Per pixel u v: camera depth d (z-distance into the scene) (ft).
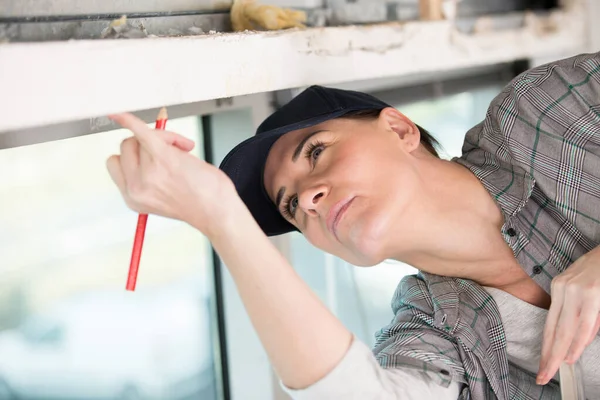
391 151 4.02
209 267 5.58
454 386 3.84
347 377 3.04
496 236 4.14
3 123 2.73
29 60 2.81
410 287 4.41
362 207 3.84
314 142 4.10
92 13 3.72
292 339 3.00
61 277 8.16
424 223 3.95
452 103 7.04
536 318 4.20
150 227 7.74
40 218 7.99
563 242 4.10
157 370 7.83
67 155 7.86
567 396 3.68
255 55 4.03
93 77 3.08
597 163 4.05
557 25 7.05
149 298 7.88
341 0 5.26
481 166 4.30
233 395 5.64
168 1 4.20
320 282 5.95
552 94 4.14
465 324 4.02
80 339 8.23
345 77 4.78
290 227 4.78
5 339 8.30
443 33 5.70
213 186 2.90
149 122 4.26
